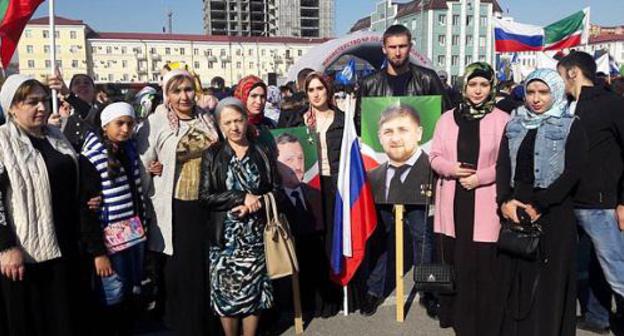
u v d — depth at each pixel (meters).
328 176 4.31
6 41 4.96
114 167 3.38
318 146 4.30
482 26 56.00
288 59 68.56
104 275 3.41
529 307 3.48
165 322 4.00
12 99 2.97
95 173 3.32
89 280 3.46
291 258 3.56
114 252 3.41
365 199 4.16
